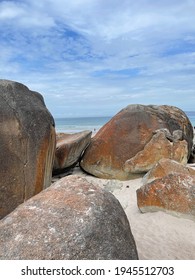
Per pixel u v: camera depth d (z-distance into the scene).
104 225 2.81
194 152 11.93
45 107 6.41
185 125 11.48
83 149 10.97
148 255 4.49
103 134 10.70
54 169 10.00
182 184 6.14
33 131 5.69
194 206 5.86
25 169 5.37
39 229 2.68
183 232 5.44
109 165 10.13
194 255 4.58
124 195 8.30
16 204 5.09
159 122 10.76
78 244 2.60
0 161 5.00
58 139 11.55
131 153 10.09
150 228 5.66
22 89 6.04
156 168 7.88
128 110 10.98
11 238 2.66
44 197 3.08
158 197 6.28
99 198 3.05
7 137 5.21
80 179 3.36
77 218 2.76
